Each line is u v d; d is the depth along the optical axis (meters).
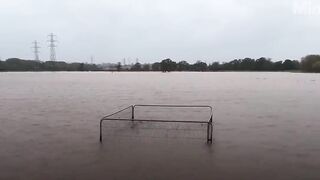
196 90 49.59
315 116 21.95
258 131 16.66
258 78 107.88
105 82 79.31
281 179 9.85
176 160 11.60
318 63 158.88
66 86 60.59
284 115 22.42
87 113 23.16
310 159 11.77
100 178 9.90
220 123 19.14
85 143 13.94
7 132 16.23
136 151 12.70
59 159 11.70
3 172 10.40
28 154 12.30
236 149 13.05
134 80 93.19
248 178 9.91
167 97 37.38
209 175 10.12
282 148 13.22
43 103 30.02
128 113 23.62
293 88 54.72
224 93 43.81
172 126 17.73
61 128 17.27
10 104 29.09
